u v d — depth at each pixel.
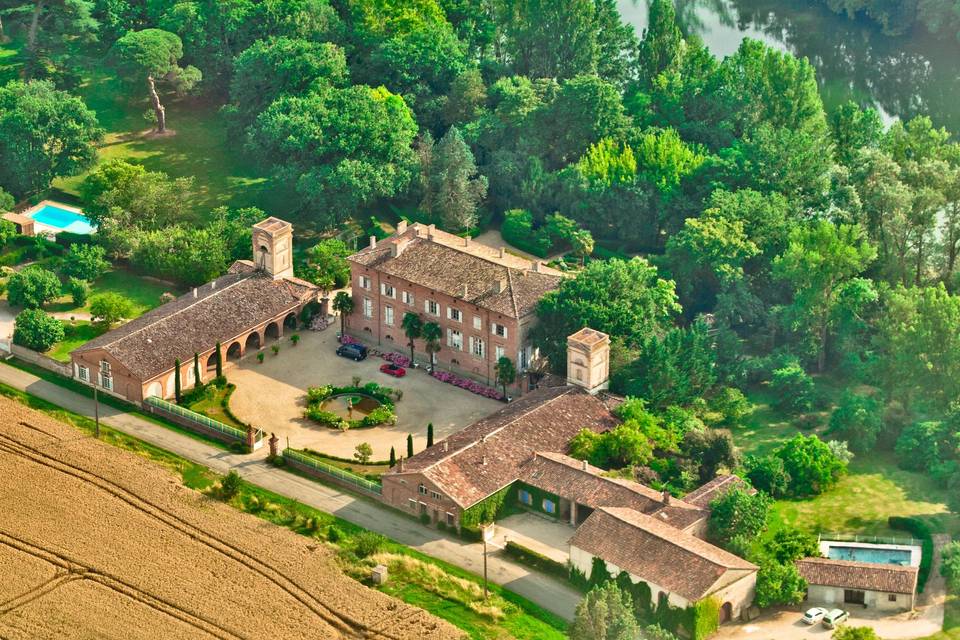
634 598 196.88
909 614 196.25
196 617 196.25
